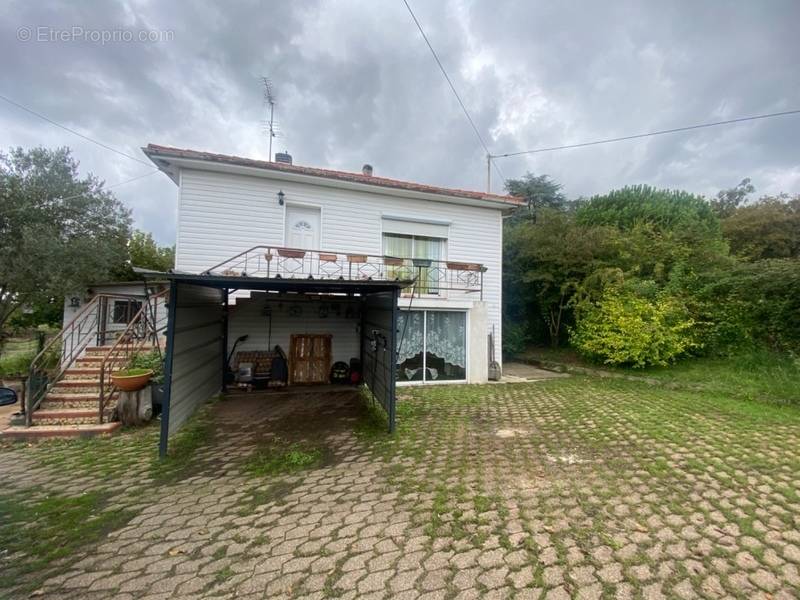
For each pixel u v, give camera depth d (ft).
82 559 7.82
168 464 13.44
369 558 7.79
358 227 30.58
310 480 12.01
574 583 6.88
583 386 28.40
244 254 26.25
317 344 30.45
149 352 23.59
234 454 14.49
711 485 11.23
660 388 27.07
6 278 30.83
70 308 36.81
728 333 29.55
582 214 54.13
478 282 33.65
